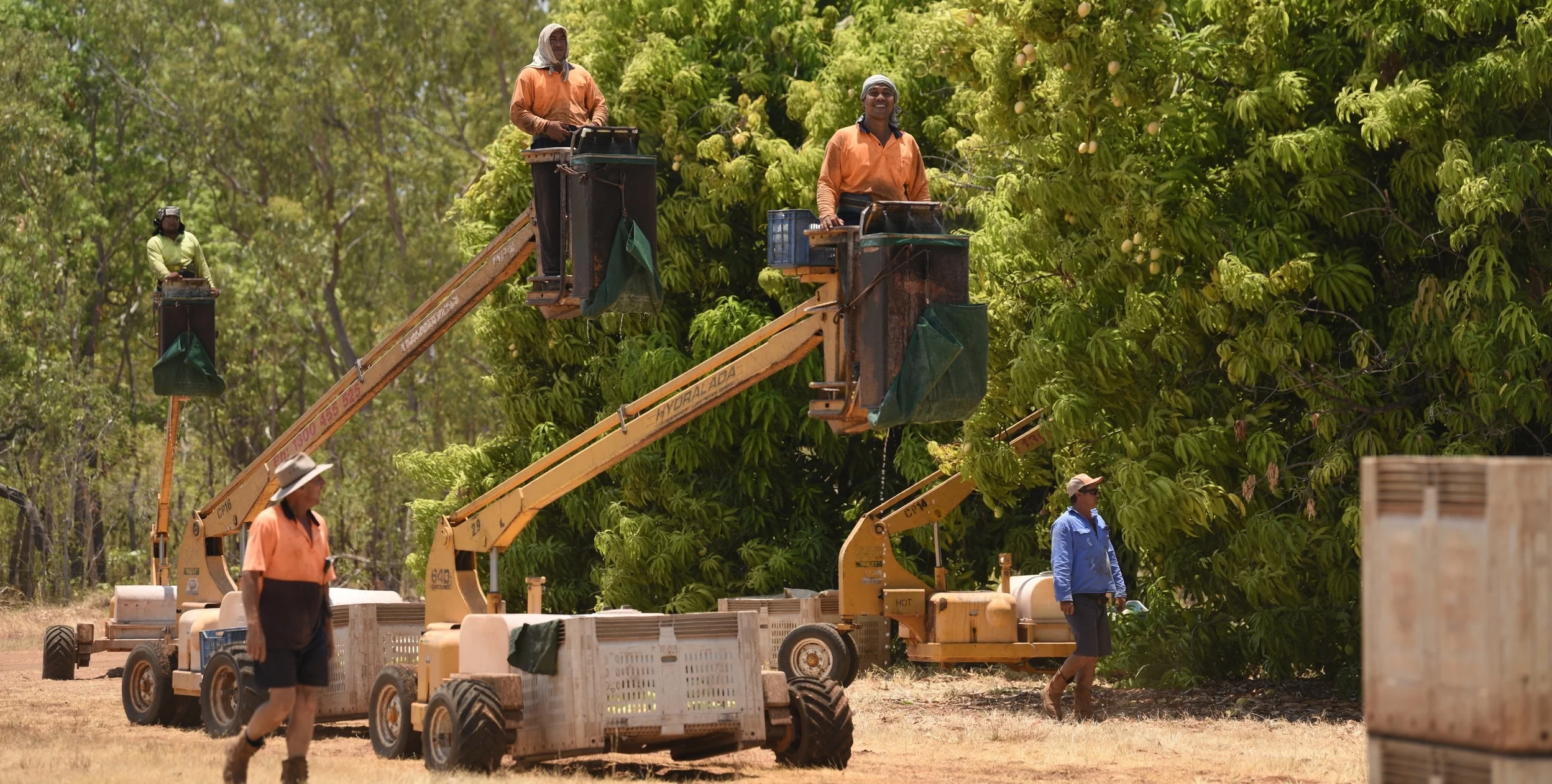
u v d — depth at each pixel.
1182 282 51.16
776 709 38.25
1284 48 51.00
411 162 158.62
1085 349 52.72
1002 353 55.41
